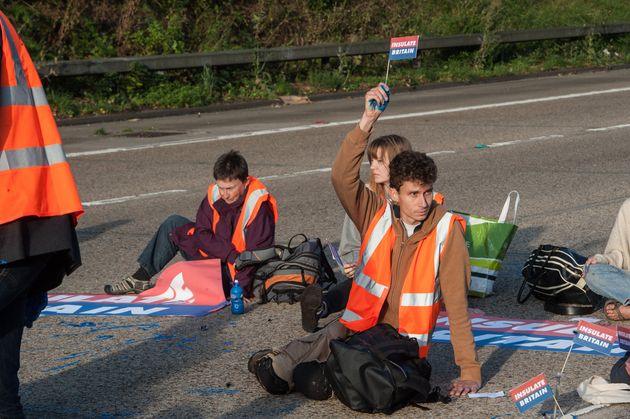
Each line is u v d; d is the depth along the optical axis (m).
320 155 15.08
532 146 15.37
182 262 8.27
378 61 25.45
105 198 12.37
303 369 5.79
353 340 5.62
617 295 6.88
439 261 5.70
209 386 6.11
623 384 5.66
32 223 4.57
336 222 10.78
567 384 5.99
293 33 26.92
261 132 17.39
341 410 5.62
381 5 28.23
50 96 20.05
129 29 24.03
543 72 26.17
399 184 5.53
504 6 29.06
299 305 7.89
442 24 27.80
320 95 22.59
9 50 4.56
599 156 14.38
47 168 4.63
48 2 23.38
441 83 24.42
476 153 14.90
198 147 15.98
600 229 10.16
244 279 8.00
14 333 4.80
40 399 5.95
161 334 7.22
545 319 7.44
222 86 22.27
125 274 9.00
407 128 17.47
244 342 7.00
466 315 5.76
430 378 6.16
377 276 5.75
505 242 8.01
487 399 5.73
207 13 25.83
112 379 6.28
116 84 21.27
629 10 31.92
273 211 8.30
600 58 28.03
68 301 8.16
